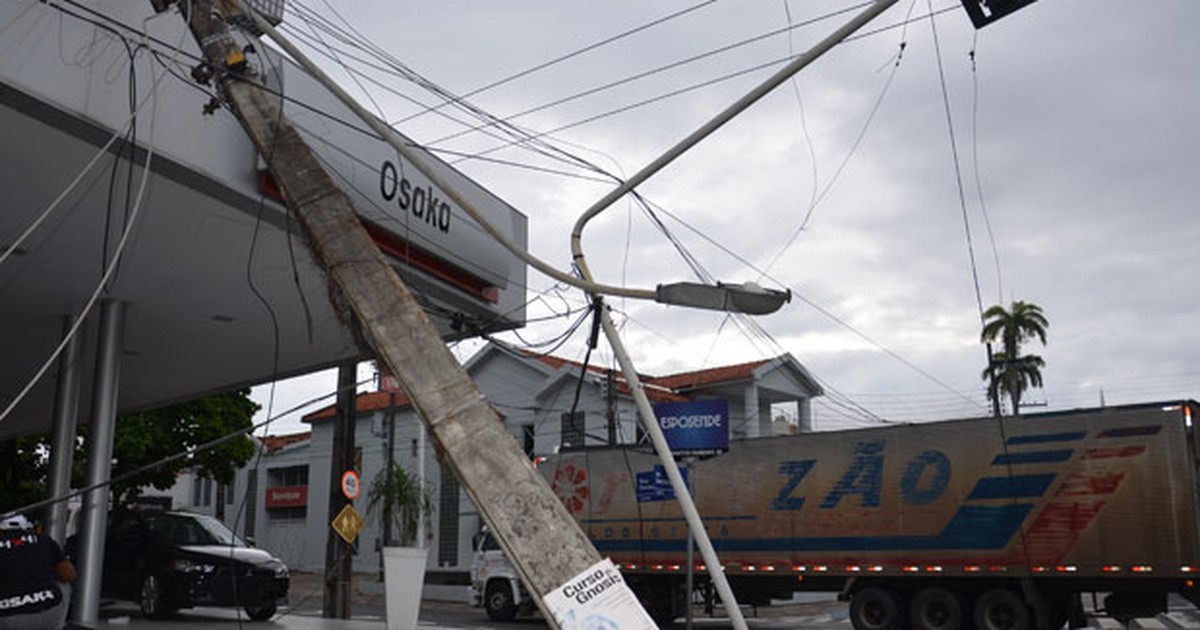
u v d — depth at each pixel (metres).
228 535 18.33
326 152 11.59
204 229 11.42
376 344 7.50
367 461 43.62
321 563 45.22
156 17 9.57
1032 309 61.81
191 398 21.39
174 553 16.97
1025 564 18.20
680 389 39.22
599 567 6.40
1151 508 17.12
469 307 15.23
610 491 23.89
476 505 6.68
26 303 13.73
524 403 39.50
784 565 21.00
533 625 24.08
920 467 19.69
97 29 8.98
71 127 8.86
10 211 10.66
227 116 10.34
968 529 18.91
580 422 37.41
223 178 10.21
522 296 16.20
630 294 10.71
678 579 23.09
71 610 12.34
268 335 16.11
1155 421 17.36
